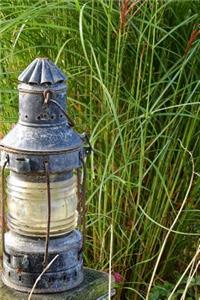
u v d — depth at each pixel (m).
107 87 2.58
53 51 2.76
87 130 2.70
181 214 2.84
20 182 1.64
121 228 2.76
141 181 2.61
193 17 2.60
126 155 2.66
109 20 2.49
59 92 1.61
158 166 2.66
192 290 2.88
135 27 2.59
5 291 1.68
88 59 2.63
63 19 2.67
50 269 1.65
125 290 2.83
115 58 2.62
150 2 2.64
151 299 2.70
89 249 2.82
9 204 1.68
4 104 2.79
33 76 1.59
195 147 2.81
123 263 2.80
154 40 2.61
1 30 2.56
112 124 2.64
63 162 1.61
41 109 1.60
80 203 1.76
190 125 2.75
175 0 2.61
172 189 2.76
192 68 2.72
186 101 2.58
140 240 2.78
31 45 2.78
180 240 2.88
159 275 2.89
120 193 2.70
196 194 2.90
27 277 1.66
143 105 2.75
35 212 1.64
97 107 2.72
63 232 1.67
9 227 1.70
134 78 2.63
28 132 1.60
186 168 2.82
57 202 1.64
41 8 2.56
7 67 2.83
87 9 2.67
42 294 1.66
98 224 2.73
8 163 1.62
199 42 2.57
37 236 1.66
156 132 2.72
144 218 2.76
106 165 2.47
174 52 2.79
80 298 1.68
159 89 2.76
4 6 2.74
